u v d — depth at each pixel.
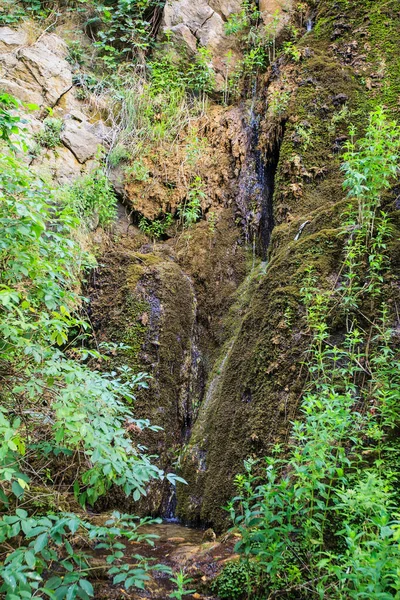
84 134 5.54
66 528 2.61
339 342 3.04
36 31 6.25
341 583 1.86
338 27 5.19
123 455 2.07
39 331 2.41
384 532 1.62
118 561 2.52
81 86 6.06
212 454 3.53
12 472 1.78
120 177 5.57
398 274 3.05
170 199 5.54
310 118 4.70
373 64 4.84
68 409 1.98
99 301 4.65
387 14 5.04
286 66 5.22
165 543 2.93
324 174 4.46
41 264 2.34
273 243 4.33
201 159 5.70
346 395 2.51
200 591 2.37
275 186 4.74
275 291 3.44
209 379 4.39
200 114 6.09
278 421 3.04
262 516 2.25
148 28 6.75
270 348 3.31
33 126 5.27
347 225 3.34
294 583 2.15
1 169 2.50
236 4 6.64
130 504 3.53
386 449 2.42
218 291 4.97
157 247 5.30
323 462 2.04
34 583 1.61
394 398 2.53
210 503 3.26
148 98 6.04
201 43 6.39
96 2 6.85
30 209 2.37
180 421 4.19
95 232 5.14
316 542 2.04
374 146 3.04
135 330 4.31
